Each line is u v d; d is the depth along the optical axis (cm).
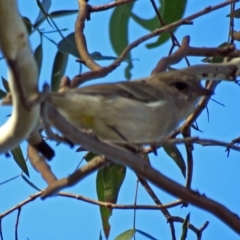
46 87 717
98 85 1005
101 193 1275
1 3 683
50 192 861
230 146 831
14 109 750
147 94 1062
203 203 834
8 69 691
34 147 841
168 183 826
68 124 772
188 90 1169
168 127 1093
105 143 803
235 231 845
